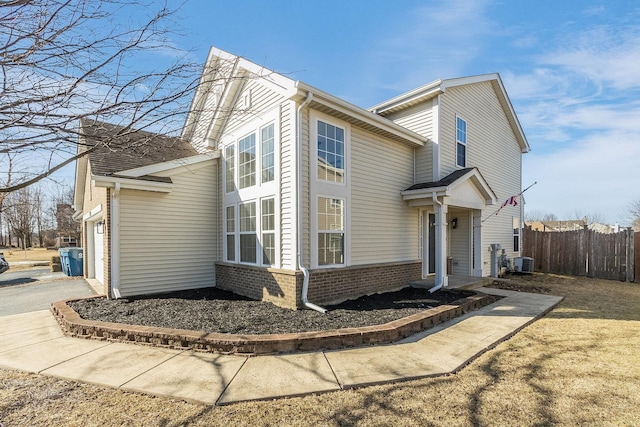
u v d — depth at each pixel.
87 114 2.86
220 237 9.78
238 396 3.44
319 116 7.52
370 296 8.28
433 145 10.06
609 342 5.20
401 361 4.38
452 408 3.25
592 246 13.32
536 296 8.93
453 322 6.35
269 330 5.30
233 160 9.34
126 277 8.16
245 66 8.53
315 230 7.33
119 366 4.22
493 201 11.20
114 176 7.76
